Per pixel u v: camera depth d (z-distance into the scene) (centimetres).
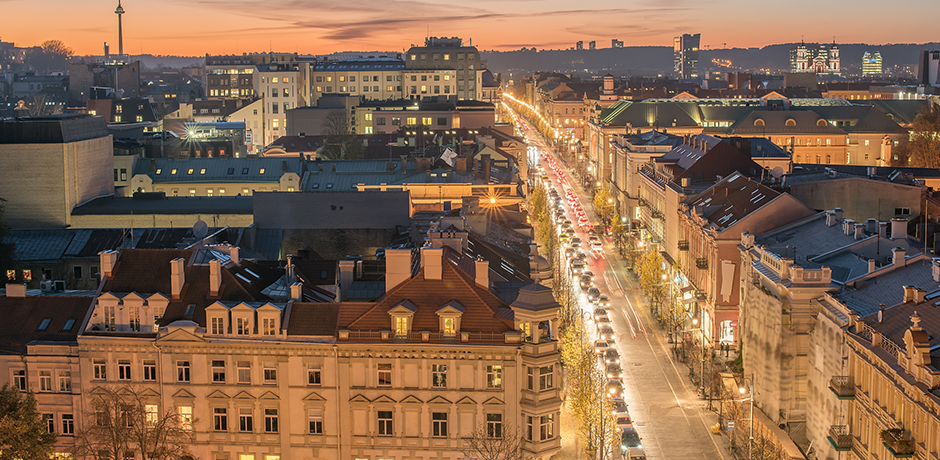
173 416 8856
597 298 18050
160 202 18162
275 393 8994
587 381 11188
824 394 10300
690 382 13475
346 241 15488
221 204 18012
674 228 18475
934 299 9106
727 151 19875
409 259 9138
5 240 15662
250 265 10288
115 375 9138
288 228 15475
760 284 11750
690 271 16662
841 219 13162
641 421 12062
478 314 8956
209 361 9025
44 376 9219
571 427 11831
